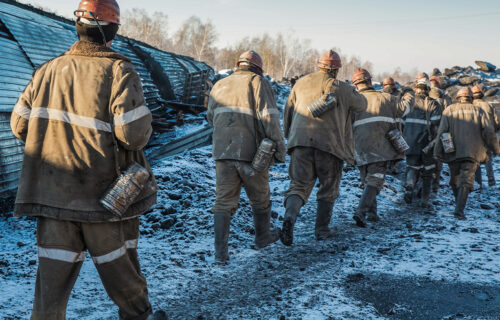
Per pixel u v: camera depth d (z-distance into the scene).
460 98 6.95
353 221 6.16
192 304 3.31
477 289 3.72
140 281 2.45
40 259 2.20
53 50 9.64
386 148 5.99
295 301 3.39
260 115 4.13
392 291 3.67
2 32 8.83
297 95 5.02
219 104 4.29
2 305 3.10
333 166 4.95
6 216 5.85
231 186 4.29
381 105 6.05
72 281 2.26
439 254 4.65
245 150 4.19
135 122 2.26
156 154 9.71
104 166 2.27
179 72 16.42
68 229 2.22
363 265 4.30
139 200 2.40
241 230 5.34
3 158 6.71
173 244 4.72
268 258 4.45
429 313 3.27
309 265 4.27
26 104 2.37
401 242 5.12
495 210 7.35
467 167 6.66
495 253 4.68
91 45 2.37
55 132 2.25
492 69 25.09
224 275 3.94
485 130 6.55
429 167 7.30
